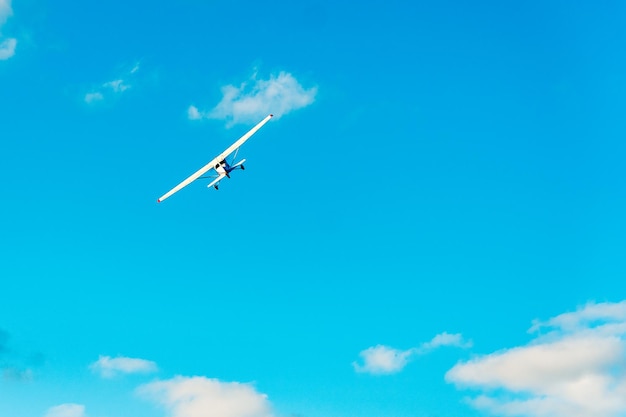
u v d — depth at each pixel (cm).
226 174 16150
